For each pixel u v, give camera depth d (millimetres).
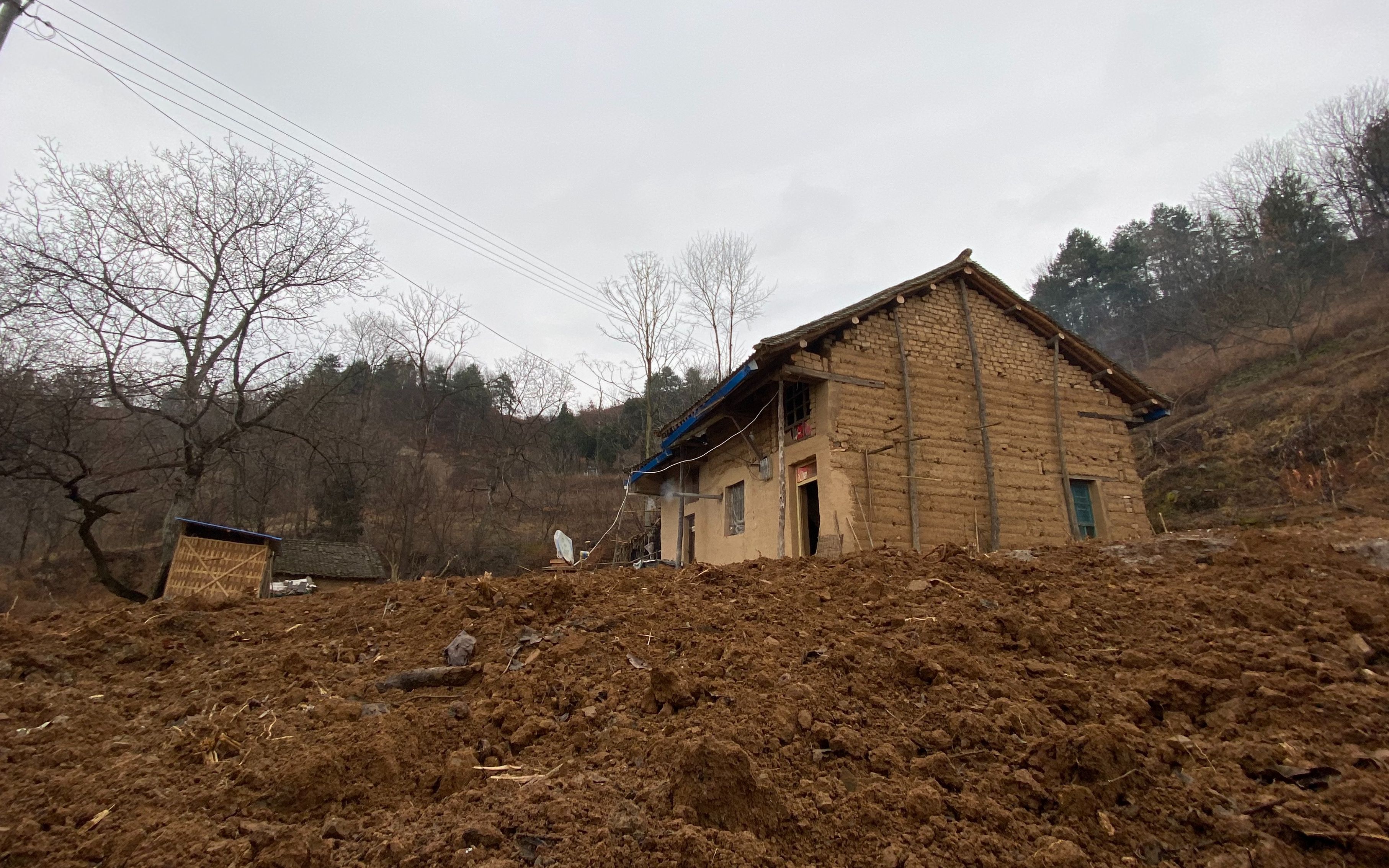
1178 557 6309
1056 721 3502
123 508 27125
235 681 4238
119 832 2602
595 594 5566
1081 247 51625
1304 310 29891
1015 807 2854
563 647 4445
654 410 38938
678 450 17000
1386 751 3025
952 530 11625
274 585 17812
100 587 23531
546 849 2537
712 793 2752
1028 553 7074
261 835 2566
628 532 30953
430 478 32500
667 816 2730
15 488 21094
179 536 14719
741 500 14922
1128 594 5316
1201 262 41281
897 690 3828
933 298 12852
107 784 2957
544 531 32531
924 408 12062
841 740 3264
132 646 4648
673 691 3725
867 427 11531
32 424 17203
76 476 17578
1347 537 6082
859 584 5590
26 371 16656
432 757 3316
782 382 11477
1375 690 3520
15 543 27250
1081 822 2766
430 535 30453
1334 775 2918
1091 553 6707
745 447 14477
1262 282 31266
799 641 4504
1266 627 4520
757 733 3342
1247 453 20812
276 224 20766
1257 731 3348
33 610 21125
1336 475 17625
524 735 3479
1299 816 2674
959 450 12109
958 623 4555
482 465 38656
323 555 23688
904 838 2656
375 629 5172
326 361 31672
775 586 5750
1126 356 41438
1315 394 21078
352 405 34750
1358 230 34406
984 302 13359
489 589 5445
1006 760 3137
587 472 45406
